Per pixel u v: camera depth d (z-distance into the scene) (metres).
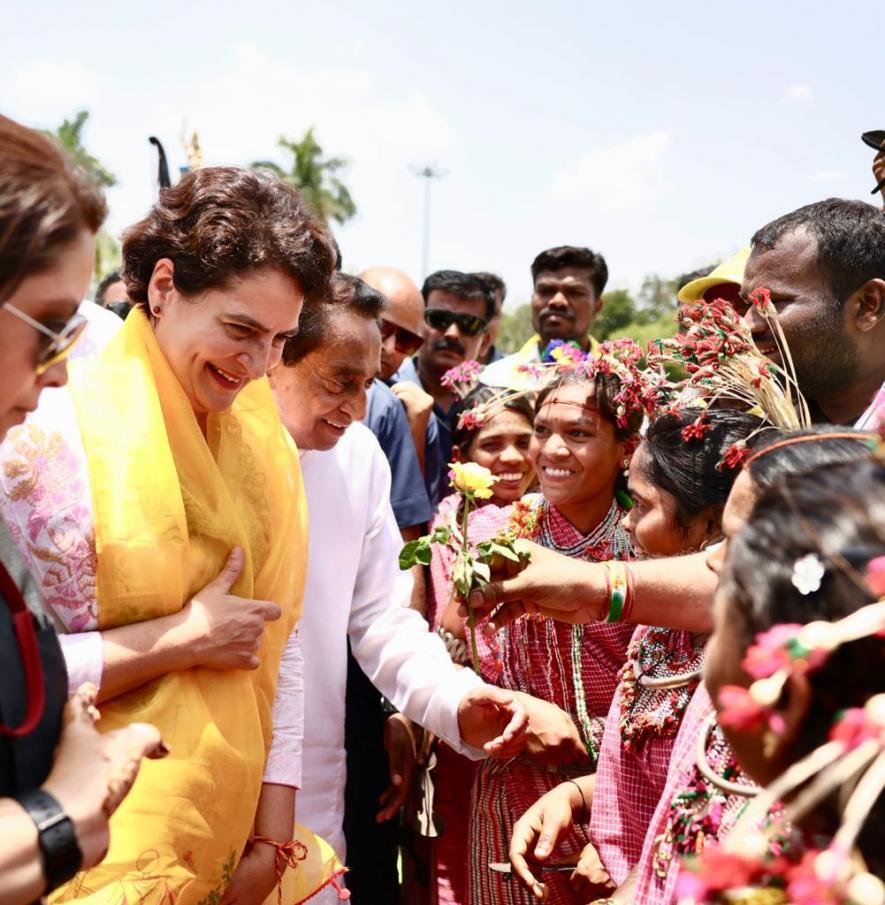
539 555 2.40
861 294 2.41
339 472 2.99
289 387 2.81
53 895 1.86
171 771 1.97
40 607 1.45
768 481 1.37
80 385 2.08
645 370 2.82
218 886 2.07
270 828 2.36
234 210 2.09
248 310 2.09
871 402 2.47
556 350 3.13
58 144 1.37
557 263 5.89
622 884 2.12
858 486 1.18
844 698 1.10
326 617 2.96
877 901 0.97
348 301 2.78
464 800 3.21
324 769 2.98
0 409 1.34
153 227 2.14
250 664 2.13
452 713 2.84
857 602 1.10
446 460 5.20
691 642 2.28
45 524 1.96
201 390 2.18
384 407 4.23
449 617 3.12
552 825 2.58
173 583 2.06
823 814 1.12
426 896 3.35
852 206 2.48
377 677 3.03
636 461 2.41
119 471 2.03
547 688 2.89
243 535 2.23
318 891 2.42
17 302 1.28
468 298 5.76
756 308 2.37
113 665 1.95
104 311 2.66
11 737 1.30
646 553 2.46
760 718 1.09
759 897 1.06
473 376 4.35
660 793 2.30
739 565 1.18
